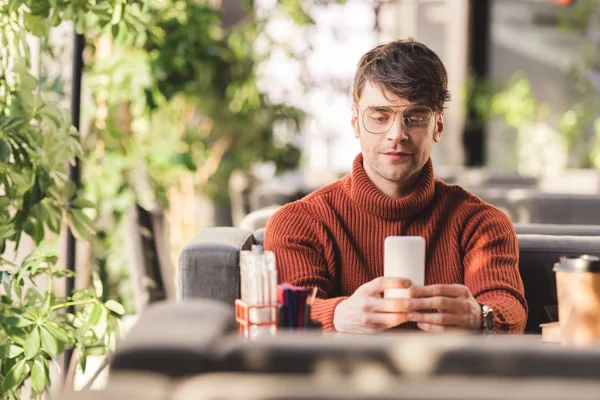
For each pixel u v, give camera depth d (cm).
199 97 512
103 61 416
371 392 90
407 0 929
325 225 226
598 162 898
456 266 224
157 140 470
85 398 92
